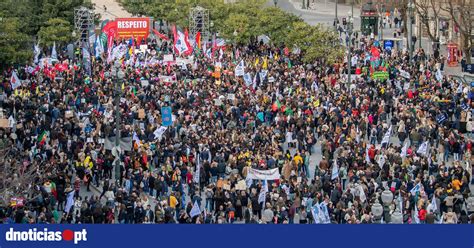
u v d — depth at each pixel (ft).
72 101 359.87
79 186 274.16
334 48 456.45
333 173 269.64
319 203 243.40
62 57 476.95
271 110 350.43
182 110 344.90
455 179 265.75
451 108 365.40
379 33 606.14
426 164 278.67
